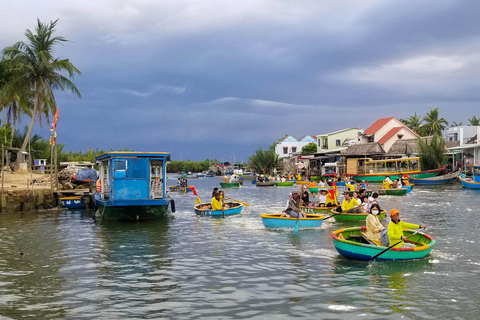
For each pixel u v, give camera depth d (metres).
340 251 11.67
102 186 23.48
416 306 8.03
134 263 11.79
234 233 16.56
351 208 19.52
